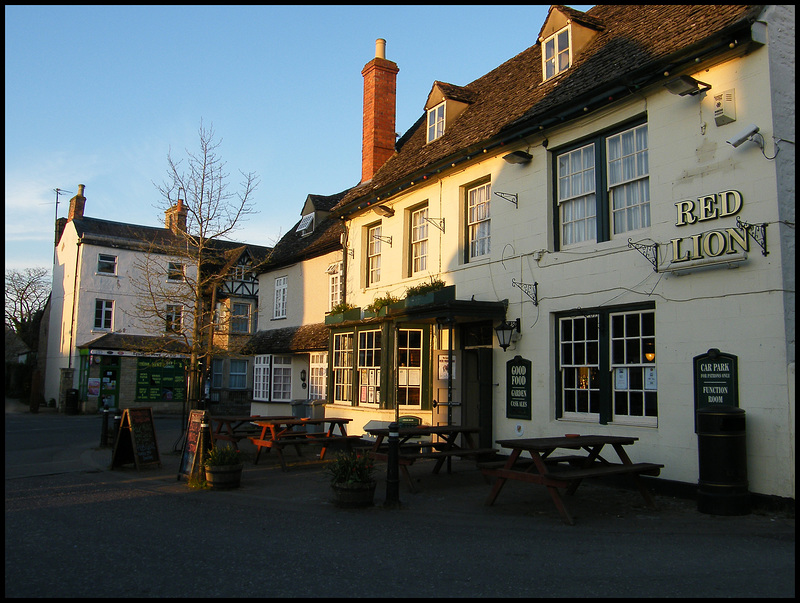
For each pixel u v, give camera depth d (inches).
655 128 369.1
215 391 1349.7
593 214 414.6
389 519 299.0
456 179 537.6
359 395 607.8
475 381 521.0
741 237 318.3
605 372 391.5
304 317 847.7
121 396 1266.0
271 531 275.1
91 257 1316.4
